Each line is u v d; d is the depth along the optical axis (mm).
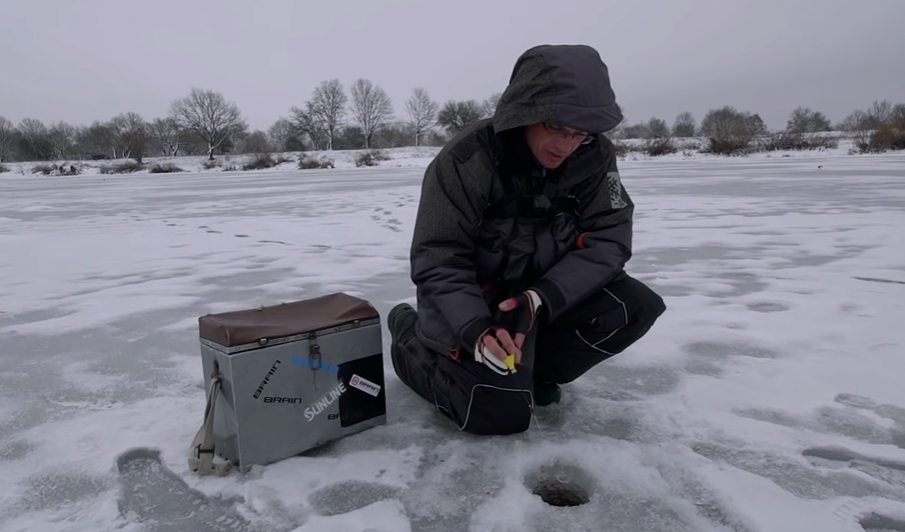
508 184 1761
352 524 1454
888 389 2191
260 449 1693
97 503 1572
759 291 3650
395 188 15023
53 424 2031
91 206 11914
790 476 1651
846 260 4516
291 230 7078
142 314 3465
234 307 3588
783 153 35438
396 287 3994
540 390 2061
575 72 1559
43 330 3170
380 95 77938
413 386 2088
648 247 5301
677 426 1934
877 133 33125
